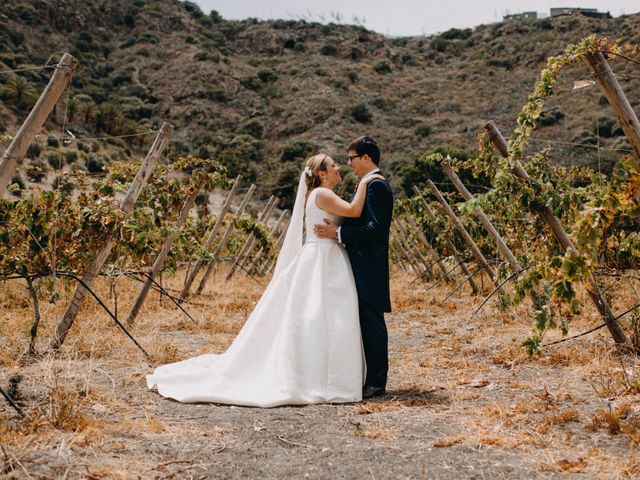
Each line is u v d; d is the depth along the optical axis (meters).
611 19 103.38
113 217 6.05
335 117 81.44
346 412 4.12
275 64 107.94
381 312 4.69
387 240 4.73
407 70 104.69
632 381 4.41
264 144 78.12
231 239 18.06
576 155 41.66
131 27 114.44
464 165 8.62
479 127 74.62
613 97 4.34
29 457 2.95
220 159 63.41
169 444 3.37
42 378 4.68
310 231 4.83
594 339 6.20
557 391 4.44
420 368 5.54
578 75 35.22
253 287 13.91
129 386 4.76
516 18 120.81
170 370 4.99
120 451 3.21
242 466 3.07
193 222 13.52
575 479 2.86
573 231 3.98
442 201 10.64
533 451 3.25
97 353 5.83
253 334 4.65
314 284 4.64
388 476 2.93
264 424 3.83
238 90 91.75
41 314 8.01
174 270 9.91
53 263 5.94
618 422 3.55
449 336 7.27
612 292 8.15
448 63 108.12
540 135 57.47
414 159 45.94
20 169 9.93
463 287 12.84
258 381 4.51
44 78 79.56
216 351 6.32
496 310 8.57
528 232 7.89
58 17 106.19
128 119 77.12
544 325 4.46
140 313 8.70
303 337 4.49
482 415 3.93
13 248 6.34
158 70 97.88
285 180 56.28
